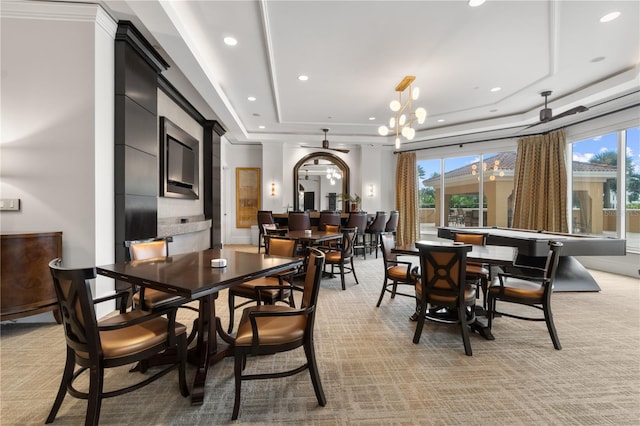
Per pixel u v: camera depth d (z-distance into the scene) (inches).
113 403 67.7
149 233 139.9
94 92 111.5
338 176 413.7
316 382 67.4
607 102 196.2
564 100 199.9
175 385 74.9
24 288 101.2
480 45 139.3
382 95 203.8
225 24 124.1
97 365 55.7
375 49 143.3
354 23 123.3
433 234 338.6
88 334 54.9
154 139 143.9
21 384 74.6
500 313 106.5
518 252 150.6
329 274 190.9
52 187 110.7
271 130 300.8
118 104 122.1
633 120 198.2
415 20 121.5
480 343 99.6
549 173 250.8
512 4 111.6
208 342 74.8
